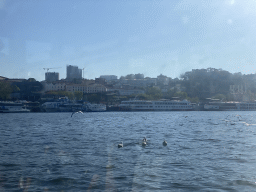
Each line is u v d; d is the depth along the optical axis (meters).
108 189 18.75
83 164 25.22
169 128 65.75
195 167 24.17
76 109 189.88
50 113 176.62
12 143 38.28
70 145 36.25
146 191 18.33
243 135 49.12
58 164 25.22
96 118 118.38
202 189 18.62
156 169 23.48
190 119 109.25
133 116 137.50
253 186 19.11
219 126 71.50
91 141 40.44
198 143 38.47
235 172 22.52
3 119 107.56
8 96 186.38
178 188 18.84
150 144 37.16
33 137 45.94
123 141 40.28
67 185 19.52
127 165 24.86
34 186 19.39
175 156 28.92
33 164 25.20
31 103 194.12
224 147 34.91
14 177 21.27
